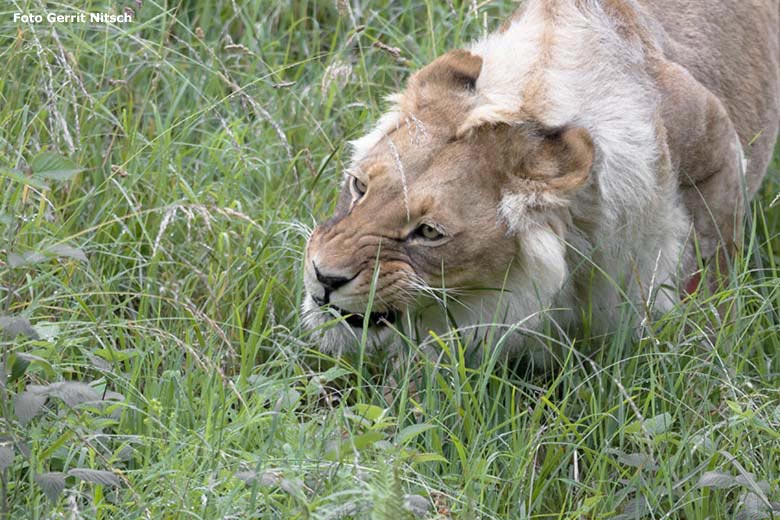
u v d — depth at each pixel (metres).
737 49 10.25
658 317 8.82
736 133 9.84
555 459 7.71
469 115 7.91
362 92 11.67
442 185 7.80
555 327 8.71
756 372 9.07
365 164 8.04
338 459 6.75
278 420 7.43
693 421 7.94
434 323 8.45
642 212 8.32
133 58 11.31
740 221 9.41
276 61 12.01
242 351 8.21
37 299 8.30
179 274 9.55
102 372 7.68
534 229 7.90
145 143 10.24
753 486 6.97
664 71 8.89
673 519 7.41
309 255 8.05
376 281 7.74
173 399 7.72
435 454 6.95
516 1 12.63
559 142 7.92
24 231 8.41
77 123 9.53
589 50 8.41
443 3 13.13
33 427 7.17
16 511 6.68
